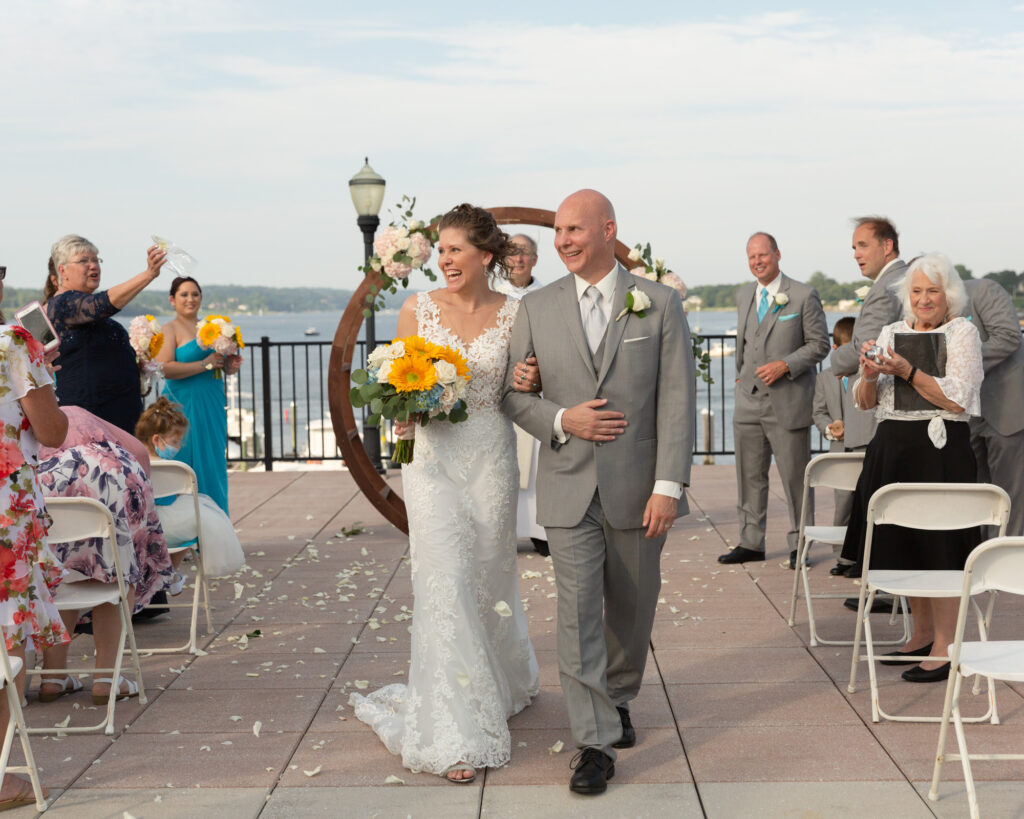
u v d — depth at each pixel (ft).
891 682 13.71
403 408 11.15
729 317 191.52
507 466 12.16
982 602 17.08
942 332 13.69
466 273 11.85
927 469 13.62
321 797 10.57
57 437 10.56
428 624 11.44
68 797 10.62
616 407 11.03
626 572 11.33
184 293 21.97
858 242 17.58
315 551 22.27
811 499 20.13
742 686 13.69
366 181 30.25
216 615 17.65
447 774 10.92
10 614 10.18
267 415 35.35
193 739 12.16
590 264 11.17
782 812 9.99
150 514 14.20
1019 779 10.59
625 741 11.70
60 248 17.56
